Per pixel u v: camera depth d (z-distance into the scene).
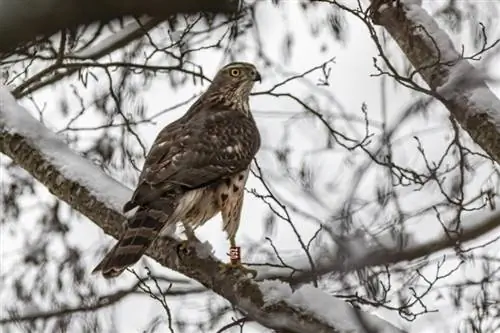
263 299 8.68
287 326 8.54
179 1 4.65
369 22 10.11
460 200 10.47
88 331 12.74
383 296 9.23
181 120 11.40
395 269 10.95
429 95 10.69
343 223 7.77
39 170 10.27
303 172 10.66
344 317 8.38
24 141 10.43
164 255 9.45
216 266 9.16
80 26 4.36
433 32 12.13
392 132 10.08
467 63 11.40
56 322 12.83
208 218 10.41
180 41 12.21
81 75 12.88
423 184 10.27
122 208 9.57
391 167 9.91
